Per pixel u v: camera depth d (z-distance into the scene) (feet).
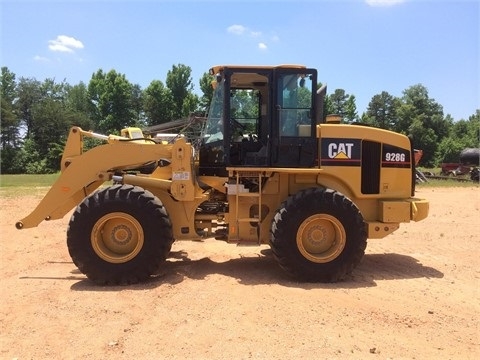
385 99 262.47
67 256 26.81
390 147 24.03
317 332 15.67
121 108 199.41
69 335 15.34
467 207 49.16
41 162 198.39
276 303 18.26
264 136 23.18
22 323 16.30
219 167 23.53
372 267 24.72
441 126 234.17
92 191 24.27
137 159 22.95
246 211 22.95
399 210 23.40
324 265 21.35
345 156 23.07
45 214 22.91
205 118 24.80
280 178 23.04
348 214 21.43
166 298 18.83
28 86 239.91
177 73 172.24
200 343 14.76
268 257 26.40
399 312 17.75
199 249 28.48
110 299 18.75
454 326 16.62
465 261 26.17
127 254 21.33
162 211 21.17
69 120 219.20
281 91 22.44
